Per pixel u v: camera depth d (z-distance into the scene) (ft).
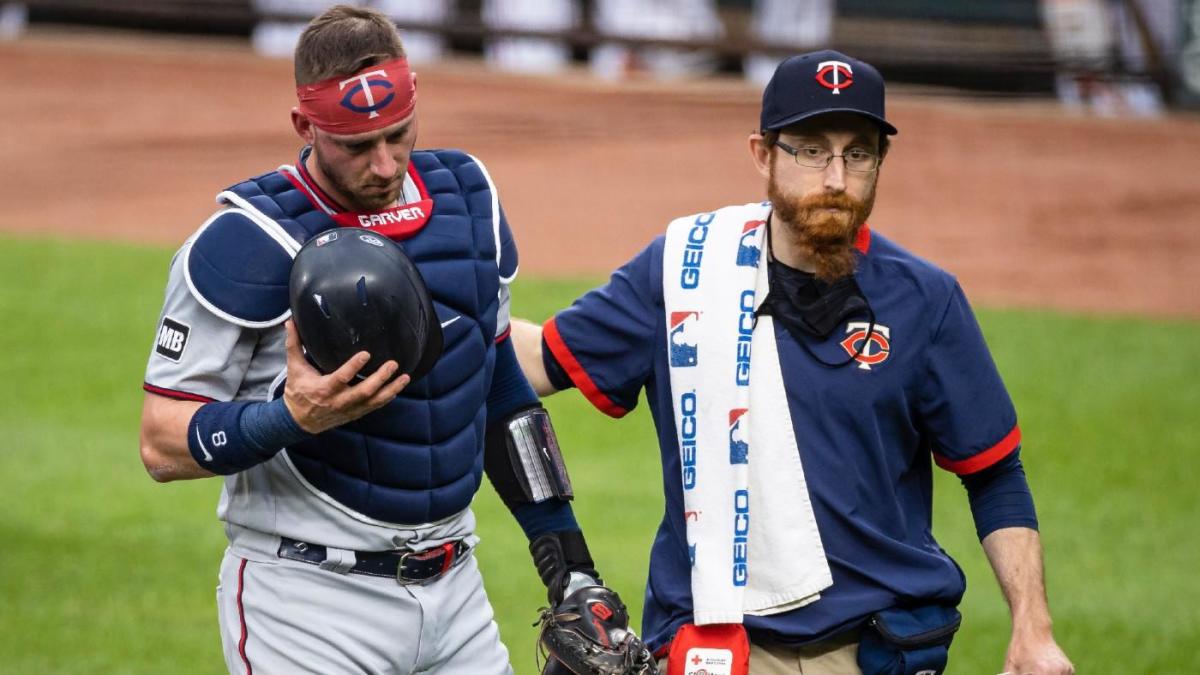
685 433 46.16
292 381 40.65
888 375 45.68
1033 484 116.88
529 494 49.55
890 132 45.27
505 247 47.32
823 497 45.68
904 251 47.16
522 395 49.80
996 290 181.78
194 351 42.91
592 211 207.10
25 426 125.49
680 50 274.16
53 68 266.16
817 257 45.06
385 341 40.63
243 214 43.06
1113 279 186.60
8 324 151.02
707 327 46.11
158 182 213.46
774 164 45.44
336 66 41.65
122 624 86.84
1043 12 265.13
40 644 83.10
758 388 45.91
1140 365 147.43
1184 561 101.65
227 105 250.37
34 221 194.70
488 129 242.99
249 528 45.32
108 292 162.71
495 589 92.32
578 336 49.14
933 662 46.32
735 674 45.24
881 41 269.64
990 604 92.58
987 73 267.39
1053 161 236.63
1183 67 262.88
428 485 45.14
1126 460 121.90
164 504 109.60
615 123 248.11
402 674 46.44
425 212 45.14
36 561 97.04
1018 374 143.64
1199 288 183.42
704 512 45.75
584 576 49.65
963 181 226.38
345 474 44.14
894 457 46.50
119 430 125.80
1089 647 85.87
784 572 45.55
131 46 279.08
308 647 44.62
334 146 42.39
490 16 277.64
